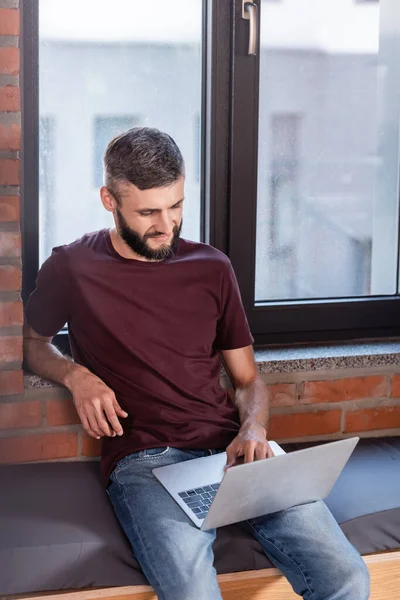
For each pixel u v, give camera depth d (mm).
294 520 1685
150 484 1722
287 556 1659
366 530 1782
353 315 2391
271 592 1733
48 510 1750
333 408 2244
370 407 2277
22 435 2021
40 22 2051
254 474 1534
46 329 1915
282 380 2188
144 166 1719
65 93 2104
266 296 2352
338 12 2256
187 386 1859
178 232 1812
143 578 1649
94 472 1975
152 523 1618
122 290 1839
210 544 1615
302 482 1646
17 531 1649
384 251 2416
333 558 1619
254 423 1829
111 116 2148
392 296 2436
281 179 2303
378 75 2318
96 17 2094
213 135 2209
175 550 1559
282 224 2326
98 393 1778
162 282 1863
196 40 2182
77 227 2174
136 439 1817
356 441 1662
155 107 2182
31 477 1926
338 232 2373
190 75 2193
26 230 2100
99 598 1631
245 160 2229
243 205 2250
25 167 2070
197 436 1838
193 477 1734
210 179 2229
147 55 2150
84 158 2146
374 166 2365
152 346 1843
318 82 2279
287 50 2240
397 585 1809
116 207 1784
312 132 2301
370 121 2338
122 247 1864
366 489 1894
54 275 1858
